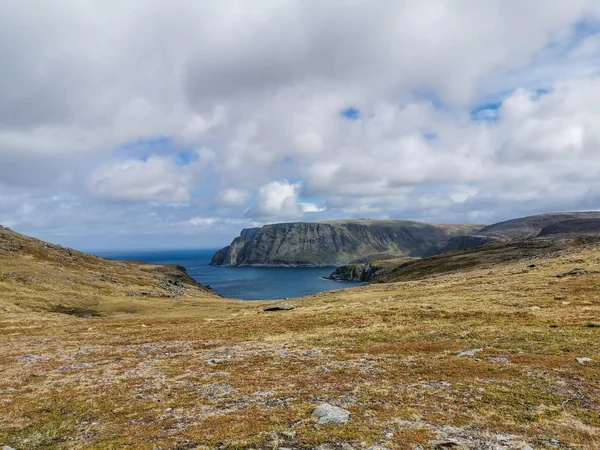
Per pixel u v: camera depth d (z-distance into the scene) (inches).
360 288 4311.0
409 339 1348.4
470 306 1926.7
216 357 1256.2
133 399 871.7
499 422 594.6
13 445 663.1
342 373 953.5
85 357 1402.6
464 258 6294.3
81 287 4439.0
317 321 1957.4
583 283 2178.9
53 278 4436.5
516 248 6048.2
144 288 5383.9
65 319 2765.7
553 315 1551.4
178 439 591.8
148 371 1130.0
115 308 3503.9
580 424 577.0
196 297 5565.9
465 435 550.3
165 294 5073.8
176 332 1962.4
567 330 1268.5
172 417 728.3
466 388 768.9
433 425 594.2
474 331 1381.6
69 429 717.9
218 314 3053.6
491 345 1149.7
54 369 1234.6
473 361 970.7
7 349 1652.3
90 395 925.8
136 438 623.8
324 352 1219.2
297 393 819.4
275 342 1477.6
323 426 607.5
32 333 2137.1
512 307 1803.6
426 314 1839.3
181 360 1251.8
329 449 520.1
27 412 829.8
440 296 2433.6
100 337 1915.6
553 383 767.7
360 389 811.4
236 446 548.1
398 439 538.3
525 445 507.2
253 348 1379.2
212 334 1815.9
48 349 1606.8
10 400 925.2
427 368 936.9
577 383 760.3
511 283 2566.4
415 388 792.9
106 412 797.9
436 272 5885.8
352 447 522.3
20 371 1226.6
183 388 930.7
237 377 990.4
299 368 1039.6
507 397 705.0
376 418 634.2
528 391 730.2
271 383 913.5
